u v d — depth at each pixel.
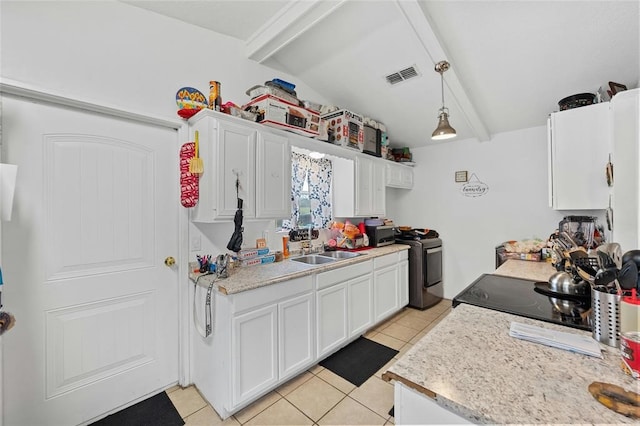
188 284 2.06
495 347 0.94
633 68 2.08
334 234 3.31
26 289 1.50
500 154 3.47
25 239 1.50
